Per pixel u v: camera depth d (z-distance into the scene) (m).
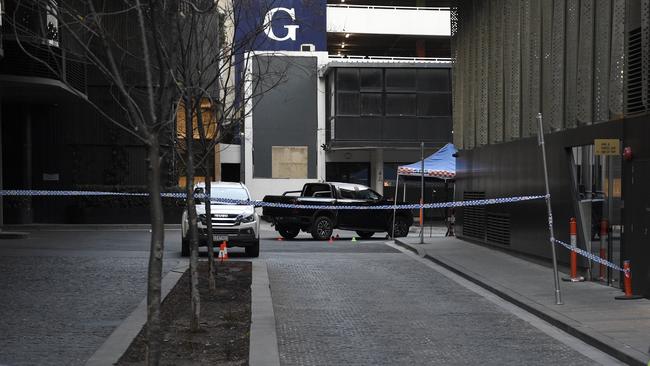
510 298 10.88
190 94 9.53
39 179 29.89
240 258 17.31
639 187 10.45
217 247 18.23
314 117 37.94
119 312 9.38
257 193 37.81
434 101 35.81
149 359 5.45
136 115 5.55
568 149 13.16
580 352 7.68
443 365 7.07
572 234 12.16
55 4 7.17
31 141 29.36
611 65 11.34
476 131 19.64
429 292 11.92
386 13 42.84
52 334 7.99
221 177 41.41
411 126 35.75
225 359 6.94
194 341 7.73
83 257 16.05
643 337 7.93
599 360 7.33
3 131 28.55
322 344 7.93
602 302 10.25
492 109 18.06
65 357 6.97
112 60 5.66
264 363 6.73
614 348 7.45
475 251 17.94
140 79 11.51
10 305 9.76
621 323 8.73
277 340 8.02
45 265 14.34
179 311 9.55
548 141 14.01
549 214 10.31
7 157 28.61
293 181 37.97
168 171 30.52
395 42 46.09
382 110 35.72
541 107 14.59
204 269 14.00
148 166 5.57
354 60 36.91
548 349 7.81
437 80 35.81
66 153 30.27
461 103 21.42
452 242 20.78
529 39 15.23
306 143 37.97
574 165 13.08
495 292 11.66
